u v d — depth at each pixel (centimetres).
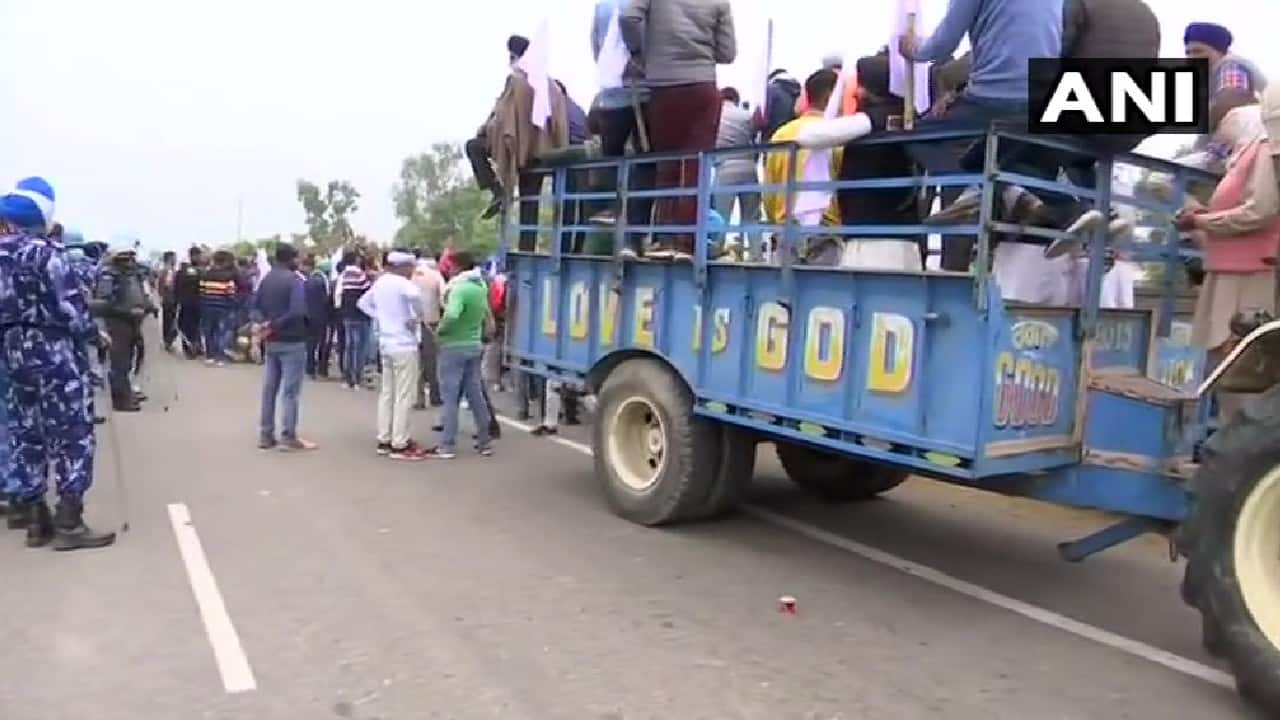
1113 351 533
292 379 945
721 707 416
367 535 654
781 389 587
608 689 430
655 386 679
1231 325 471
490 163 842
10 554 602
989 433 479
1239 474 418
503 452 954
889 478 755
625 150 784
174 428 1059
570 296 761
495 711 407
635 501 696
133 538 637
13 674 432
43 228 617
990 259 478
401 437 922
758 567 610
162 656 453
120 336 1163
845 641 495
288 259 970
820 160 600
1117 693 443
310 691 421
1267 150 475
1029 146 496
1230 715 424
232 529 661
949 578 601
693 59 729
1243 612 416
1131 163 533
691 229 639
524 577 576
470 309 916
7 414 624
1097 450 505
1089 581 602
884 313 526
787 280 578
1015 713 420
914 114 627
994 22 529
